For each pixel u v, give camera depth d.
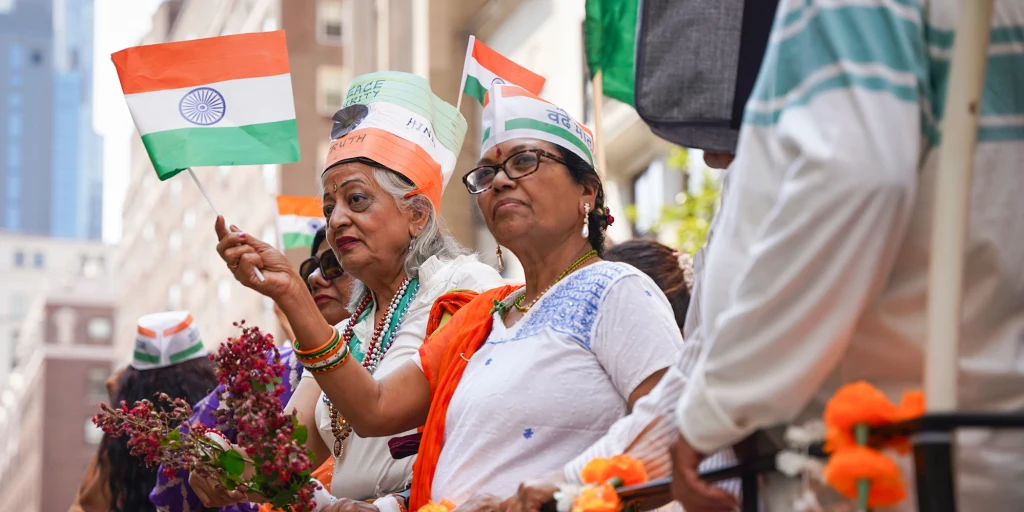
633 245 4.98
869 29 2.62
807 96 2.64
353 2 29.03
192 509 5.08
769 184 2.74
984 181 2.67
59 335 77.75
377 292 4.79
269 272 3.85
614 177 18.16
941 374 2.36
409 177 4.69
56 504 75.69
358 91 4.88
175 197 52.22
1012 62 2.73
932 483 2.27
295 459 3.69
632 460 3.10
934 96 2.68
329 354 3.93
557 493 3.12
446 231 4.88
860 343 2.71
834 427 2.46
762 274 2.57
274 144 4.20
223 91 4.22
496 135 3.95
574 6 18.44
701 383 2.69
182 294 50.50
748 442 2.88
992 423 2.26
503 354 3.80
